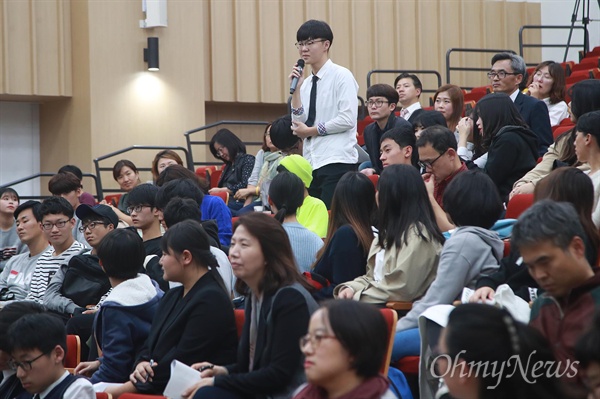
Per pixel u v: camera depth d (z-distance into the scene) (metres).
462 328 2.76
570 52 16.88
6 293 7.05
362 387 3.18
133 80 14.38
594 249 3.99
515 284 4.39
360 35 16.17
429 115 7.14
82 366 5.18
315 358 3.17
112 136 14.20
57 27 14.09
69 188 8.23
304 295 4.16
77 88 14.23
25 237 7.07
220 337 4.60
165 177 7.12
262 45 15.48
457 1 16.86
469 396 2.77
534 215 3.39
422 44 16.61
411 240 4.82
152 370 4.61
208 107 15.55
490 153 6.40
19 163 14.66
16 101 14.55
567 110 9.18
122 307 5.11
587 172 5.31
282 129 8.26
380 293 4.81
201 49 14.91
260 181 8.96
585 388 2.80
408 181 4.90
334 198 5.31
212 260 4.74
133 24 14.38
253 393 4.11
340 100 7.61
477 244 4.61
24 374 4.53
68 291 6.15
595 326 2.62
